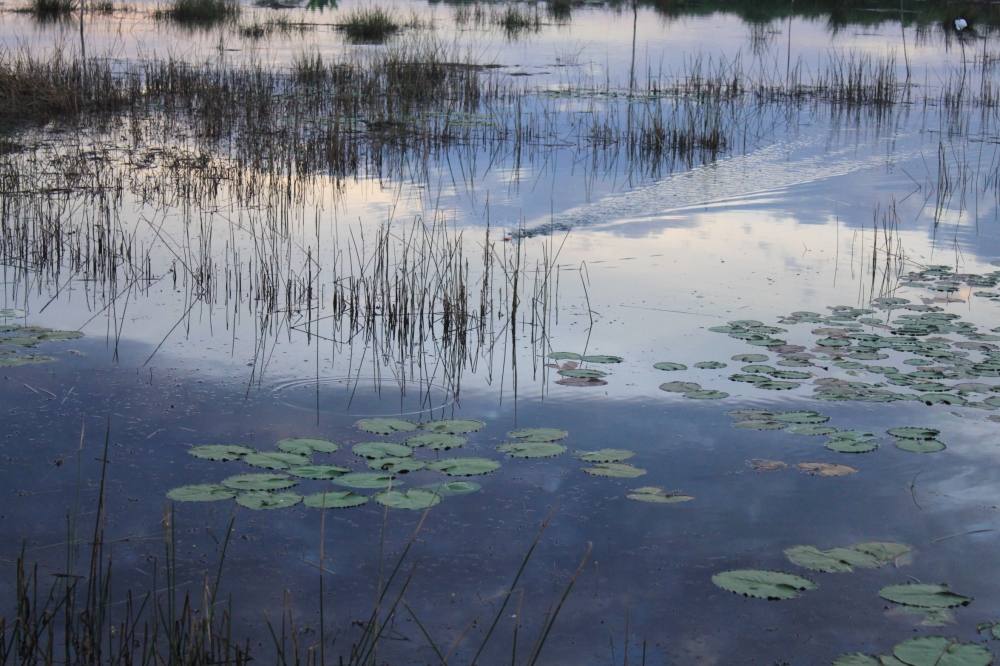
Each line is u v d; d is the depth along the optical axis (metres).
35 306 7.75
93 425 5.77
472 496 5.09
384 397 6.26
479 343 7.18
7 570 4.36
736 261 9.27
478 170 12.72
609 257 9.33
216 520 4.82
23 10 27.22
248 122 14.91
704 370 6.72
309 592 4.28
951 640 3.91
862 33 27.41
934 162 13.60
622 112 16.72
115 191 11.20
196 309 7.77
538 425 5.91
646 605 4.23
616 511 4.98
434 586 4.34
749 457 5.56
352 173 12.45
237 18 27.86
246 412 5.99
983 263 9.34
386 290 8.17
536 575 4.43
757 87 19.41
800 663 3.86
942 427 5.94
